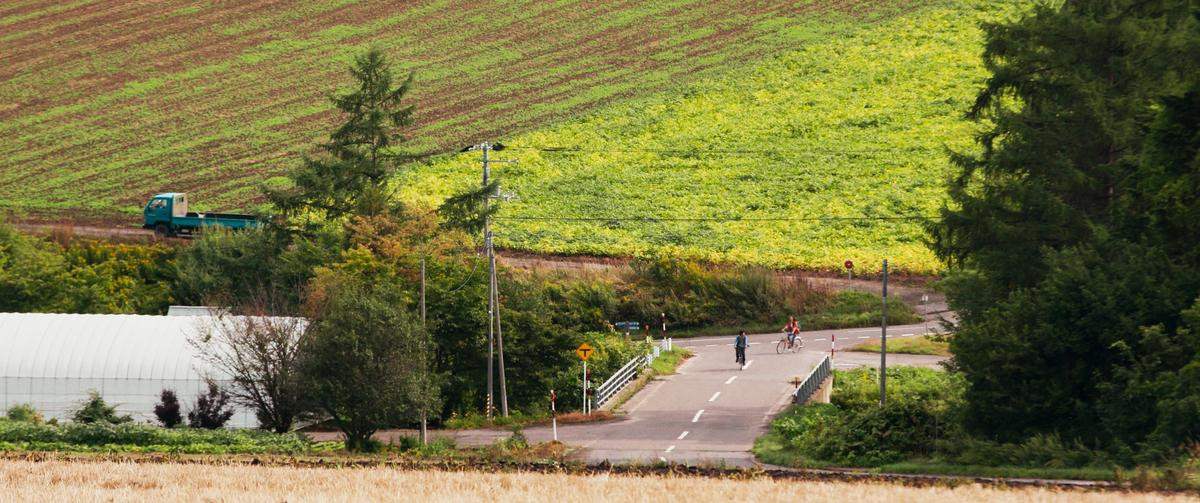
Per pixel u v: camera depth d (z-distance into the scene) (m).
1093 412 73.31
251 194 199.50
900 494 54.53
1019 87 97.31
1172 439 66.31
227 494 54.66
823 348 141.25
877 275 170.75
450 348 117.44
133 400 101.75
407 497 53.75
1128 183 79.38
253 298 134.88
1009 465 69.88
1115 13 93.81
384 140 162.00
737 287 159.88
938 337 92.56
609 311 154.88
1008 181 92.62
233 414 100.00
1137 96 88.56
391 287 97.94
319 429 103.00
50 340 103.75
